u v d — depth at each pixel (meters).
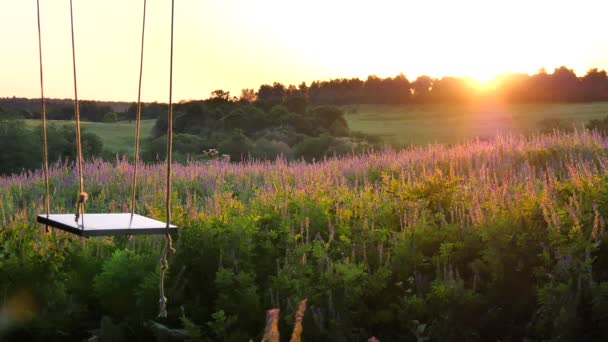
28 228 6.92
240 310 5.69
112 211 10.28
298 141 72.81
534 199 6.55
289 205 8.16
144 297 5.88
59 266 6.37
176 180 14.48
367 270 6.35
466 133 94.38
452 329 5.41
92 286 6.21
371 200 8.55
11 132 49.12
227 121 75.56
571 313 4.92
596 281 5.34
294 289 5.76
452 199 7.71
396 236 6.84
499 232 6.02
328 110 84.94
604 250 5.62
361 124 123.50
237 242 6.57
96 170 15.57
